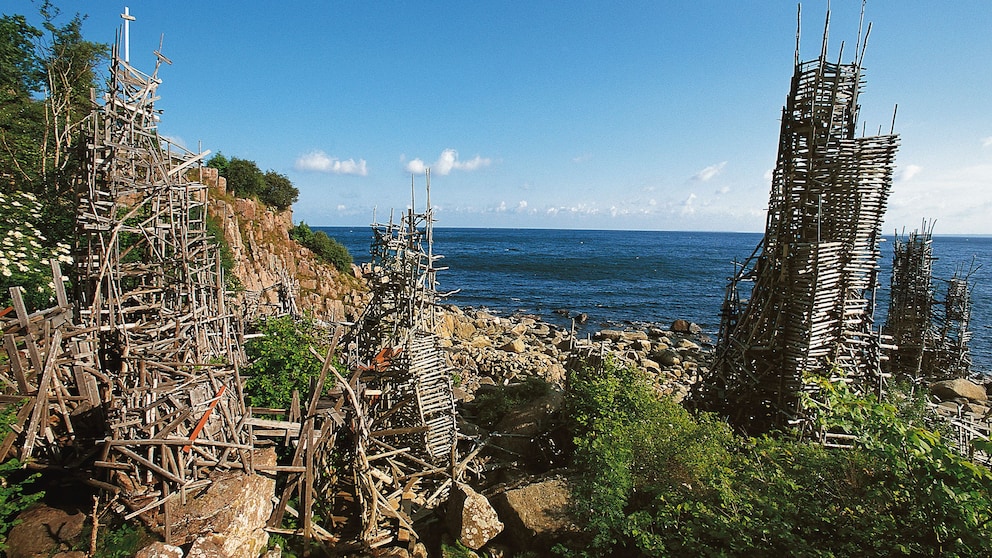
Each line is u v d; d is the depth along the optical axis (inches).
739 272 845.2
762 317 766.5
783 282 746.2
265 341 797.9
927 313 1299.2
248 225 2041.1
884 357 737.6
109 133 573.6
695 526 436.5
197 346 620.1
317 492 588.7
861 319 759.7
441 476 717.9
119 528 443.8
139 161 625.3
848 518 386.9
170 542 430.9
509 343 1712.6
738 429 791.1
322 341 961.5
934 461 306.5
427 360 734.5
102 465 470.0
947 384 1237.1
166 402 502.3
